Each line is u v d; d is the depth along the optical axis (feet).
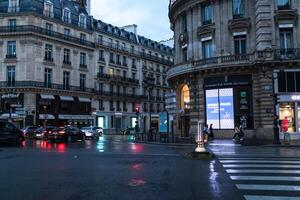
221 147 82.33
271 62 107.96
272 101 108.27
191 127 124.57
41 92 190.60
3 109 189.06
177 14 138.51
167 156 59.31
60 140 118.73
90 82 223.71
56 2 207.31
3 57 189.88
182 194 28.04
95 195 27.63
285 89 108.27
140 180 34.47
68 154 63.41
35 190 29.63
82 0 234.38
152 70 285.43
